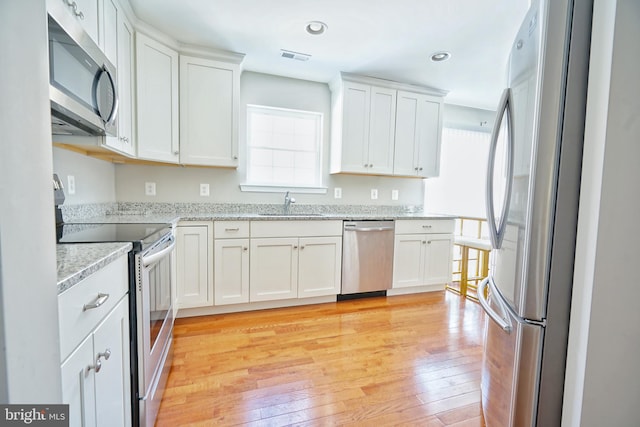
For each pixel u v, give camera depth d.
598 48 0.88
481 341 2.13
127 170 2.59
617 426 0.94
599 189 0.87
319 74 3.02
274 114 3.15
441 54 2.56
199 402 1.45
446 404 1.48
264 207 3.07
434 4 1.90
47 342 0.51
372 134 3.11
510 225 1.12
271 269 2.58
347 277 2.84
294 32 2.24
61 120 1.19
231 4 1.92
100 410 0.88
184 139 2.48
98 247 1.02
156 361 1.37
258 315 2.51
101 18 1.54
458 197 3.87
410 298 3.02
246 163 3.01
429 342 2.10
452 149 3.83
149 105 2.21
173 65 2.38
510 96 1.18
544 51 0.92
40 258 0.49
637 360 0.93
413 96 3.24
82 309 0.76
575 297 0.95
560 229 0.95
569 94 0.92
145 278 1.17
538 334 0.97
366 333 2.22
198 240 2.36
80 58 1.09
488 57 2.60
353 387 1.59
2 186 0.42
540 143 0.94
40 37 0.49
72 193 1.83
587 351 0.90
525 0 1.85
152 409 1.28
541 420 1.00
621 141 0.86
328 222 2.74
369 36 2.29
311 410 1.42
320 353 1.93
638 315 0.92
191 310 2.46
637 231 0.90
